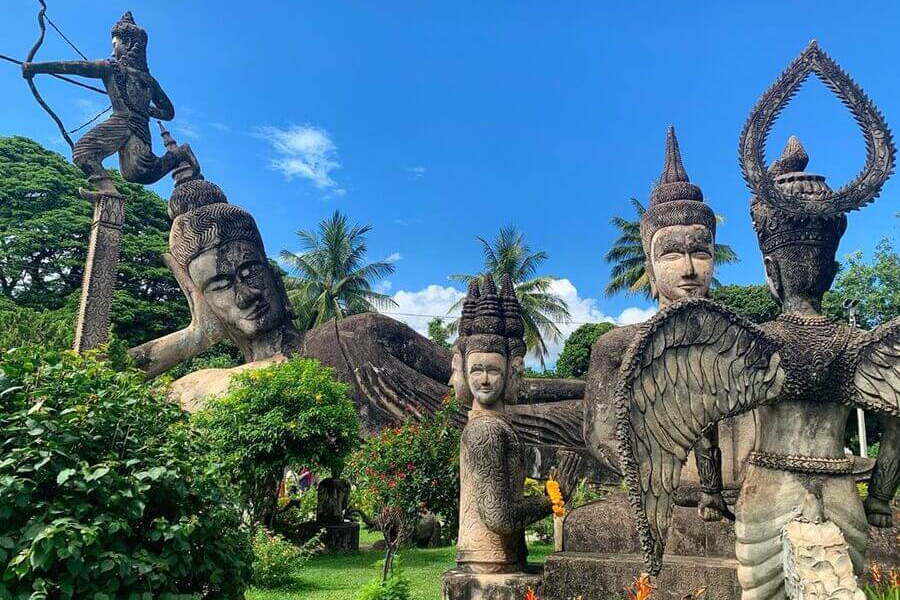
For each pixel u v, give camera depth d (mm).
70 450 4180
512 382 6551
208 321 14469
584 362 29750
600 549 6113
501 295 6832
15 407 4289
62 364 4645
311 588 8117
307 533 11352
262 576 8000
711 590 5062
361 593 5703
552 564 5648
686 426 3139
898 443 3318
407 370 13148
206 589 4691
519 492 6129
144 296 30578
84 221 28469
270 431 10055
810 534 3049
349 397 12859
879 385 3127
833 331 3238
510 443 6125
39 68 13641
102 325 13078
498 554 5969
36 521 3814
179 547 4164
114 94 14562
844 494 3188
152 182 15047
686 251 6285
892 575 4750
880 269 24000
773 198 3312
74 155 13914
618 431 3088
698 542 5746
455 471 8227
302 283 34844
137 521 4379
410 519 8078
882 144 3234
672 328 3170
